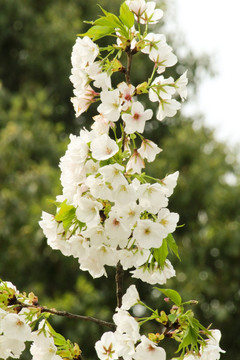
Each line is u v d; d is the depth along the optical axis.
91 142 3.30
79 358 3.57
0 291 3.43
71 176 3.34
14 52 19.59
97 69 3.46
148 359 3.36
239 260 16.20
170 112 3.61
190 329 3.34
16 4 18.58
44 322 3.48
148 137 19.62
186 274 15.59
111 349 3.45
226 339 16.38
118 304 3.65
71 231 3.52
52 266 14.95
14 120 15.79
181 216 16.98
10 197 12.92
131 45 3.63
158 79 3.62
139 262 3.49
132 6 3.62
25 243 12.98
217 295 15.97
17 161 13.96
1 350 3.39
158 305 15.21
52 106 18.23
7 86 19.73
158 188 3.29
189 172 16.83
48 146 15.44
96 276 3.61
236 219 16.58
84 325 13.09
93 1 19.97
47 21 19.22
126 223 3.28
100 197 3.24
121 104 3.37
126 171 3.43
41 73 19.31
